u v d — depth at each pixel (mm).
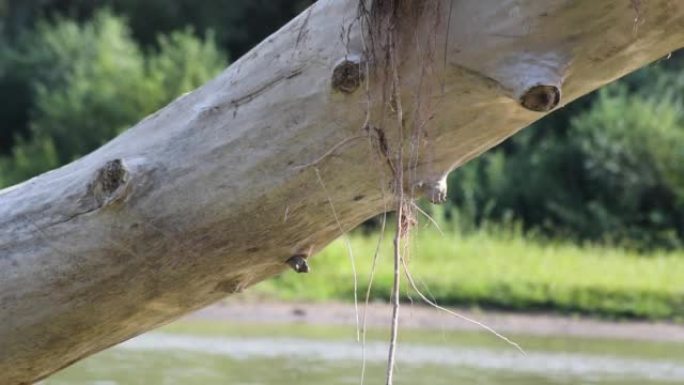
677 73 38250
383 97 5449
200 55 38531
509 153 37062
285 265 6172
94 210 6023
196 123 5910
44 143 36281
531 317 21203
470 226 30578
